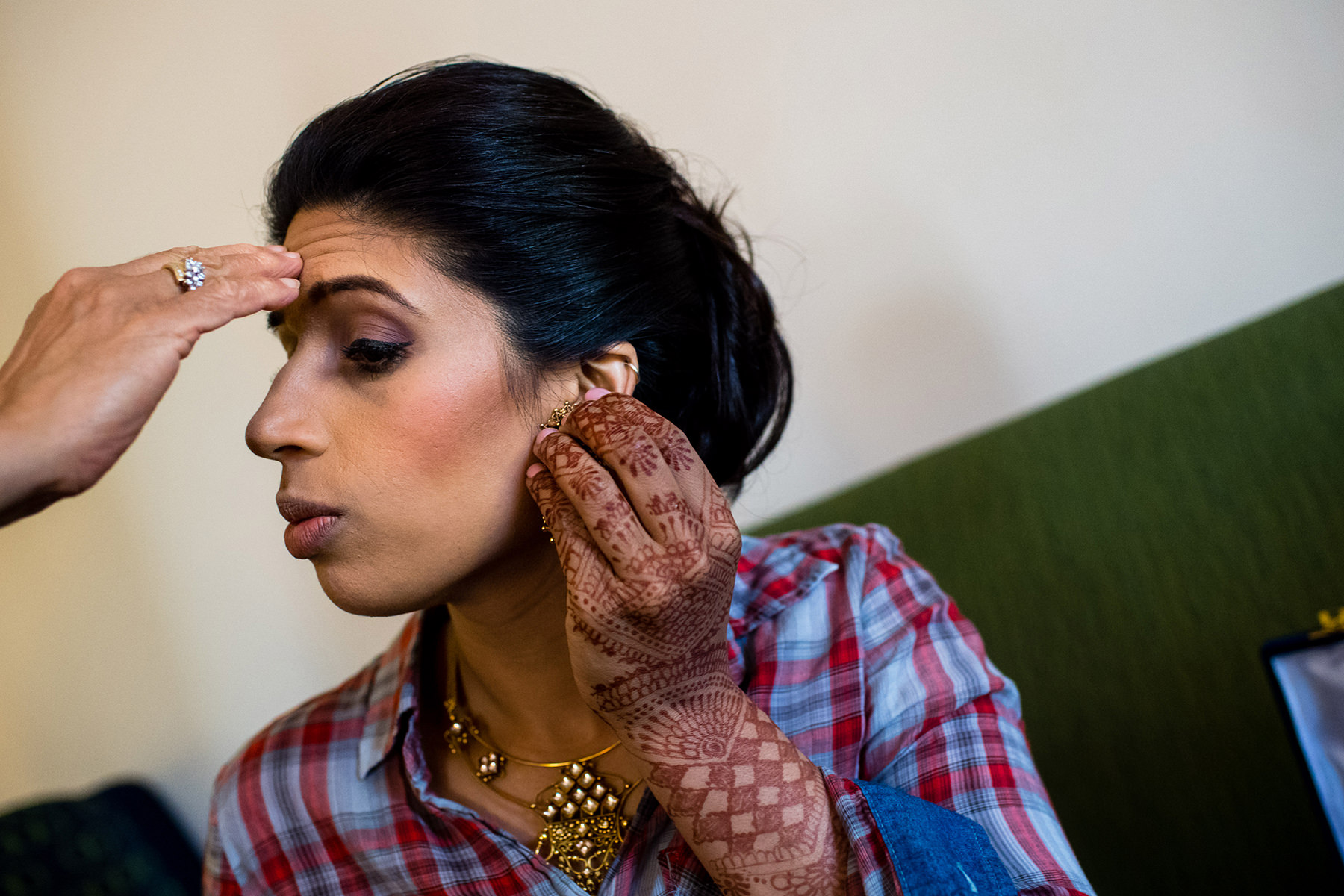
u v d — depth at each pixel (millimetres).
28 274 2309
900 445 1851
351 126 797
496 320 782
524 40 2012
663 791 710
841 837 708
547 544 818
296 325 798
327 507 742
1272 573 1389
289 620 2189
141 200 2236
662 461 687
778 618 951
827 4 1854
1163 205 1690
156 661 2270
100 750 2328
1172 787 1402
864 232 1858
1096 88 1717
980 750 860
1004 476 1619
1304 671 1169
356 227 772
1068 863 783
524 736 894
